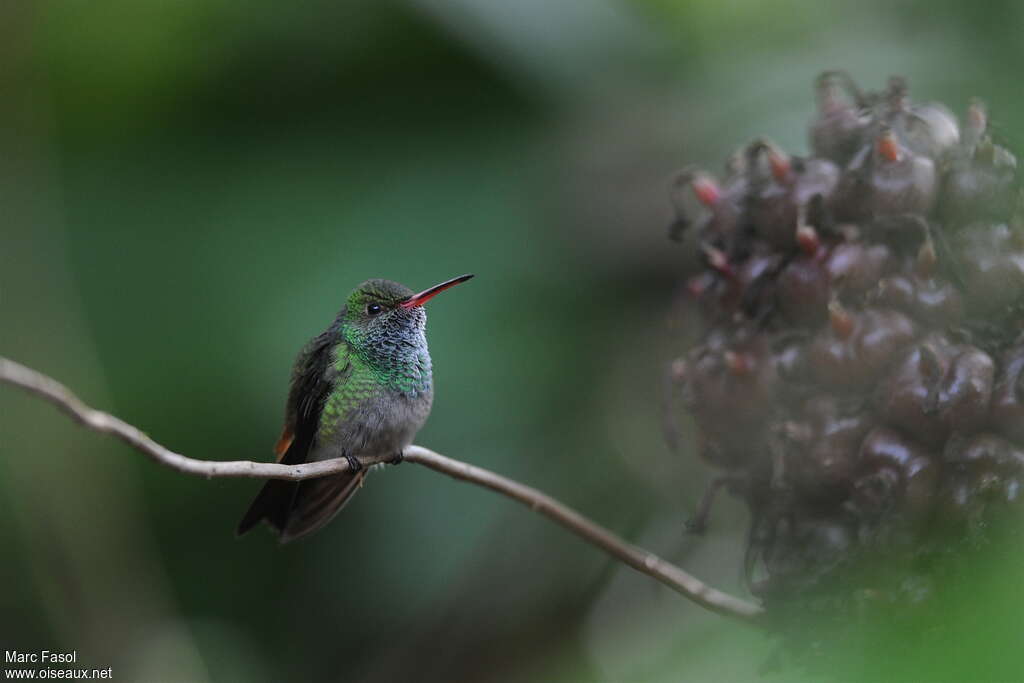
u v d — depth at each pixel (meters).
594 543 5.29
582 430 8.88
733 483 4.67
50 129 8.53
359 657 8.97
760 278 4.47
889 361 4.06
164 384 8.25
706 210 4.97
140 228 8.47
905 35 7.06
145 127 8.65
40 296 8.27
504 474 8.53
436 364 8.41
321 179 8.49
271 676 8.80
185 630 8.52
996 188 4.11
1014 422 3.79
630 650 7.66
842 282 4.18
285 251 8.32
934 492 3.85
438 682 8.88
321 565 8.88
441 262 8.40
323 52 8.38
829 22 8.17
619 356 8.94
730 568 9.39
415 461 5.17
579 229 8.69
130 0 8.06
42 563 8.34
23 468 8.35
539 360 8.62
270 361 8.07
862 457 4.04
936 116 4.45
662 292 8.91
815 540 4.17
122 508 8.56
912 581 3.75
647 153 8.59
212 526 9.02
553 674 8.15
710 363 4.57
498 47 8.45
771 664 3.43
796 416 4.35
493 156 8.62
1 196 8.36
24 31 8.15
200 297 8.31
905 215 4.17
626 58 8.84
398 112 8.64
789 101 8.12
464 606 8.84
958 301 4.08
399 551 8.60
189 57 8.34
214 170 8.57
